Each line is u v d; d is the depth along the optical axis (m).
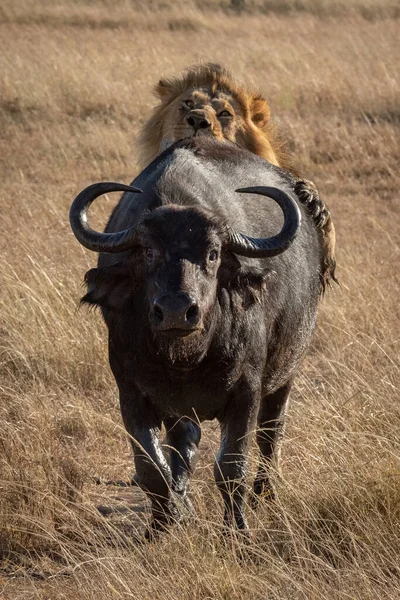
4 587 17.53
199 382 17.91
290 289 20.22
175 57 74.38
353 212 45.06
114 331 18.16
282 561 16.73
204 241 16.33
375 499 18.69
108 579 16.53
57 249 34.59
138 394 18.52
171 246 16.20
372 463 19.69
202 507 19.36
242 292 17.69
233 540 17.70
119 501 21.50
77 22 94.62
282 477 19.56
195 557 17.08
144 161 29.39
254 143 27.25
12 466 20.42
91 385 27.30
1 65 67.12
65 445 22.77
